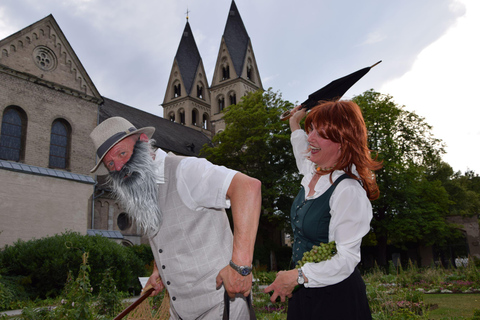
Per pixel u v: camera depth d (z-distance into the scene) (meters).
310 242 1.92
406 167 28.23
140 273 13.73
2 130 26.14
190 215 1.96
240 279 1.65
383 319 5.66
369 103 29.19
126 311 2.41
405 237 27.58
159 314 3.62
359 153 1.80
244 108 31.23
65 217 16.30
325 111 1.86
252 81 60.00
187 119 59.44
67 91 29.62
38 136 27.52
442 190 31.77
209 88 59.28
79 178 17.08
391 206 27.52
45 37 29.25
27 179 15.37
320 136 1.86
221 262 1.98
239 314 1.91
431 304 8.14
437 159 30.61
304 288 1.86
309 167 2.18
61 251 11.59
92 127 30.89
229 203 1.90
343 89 2.31
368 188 1.89
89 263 11.67
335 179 1.84
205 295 1.97
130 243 30.56
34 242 12.46
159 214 1.99
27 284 11.30
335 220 1.75
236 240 1.68
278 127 29.27
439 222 27.70
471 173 52.28
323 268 1.69
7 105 26.34
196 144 49.62
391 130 28.88
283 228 30.59
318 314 1.78
